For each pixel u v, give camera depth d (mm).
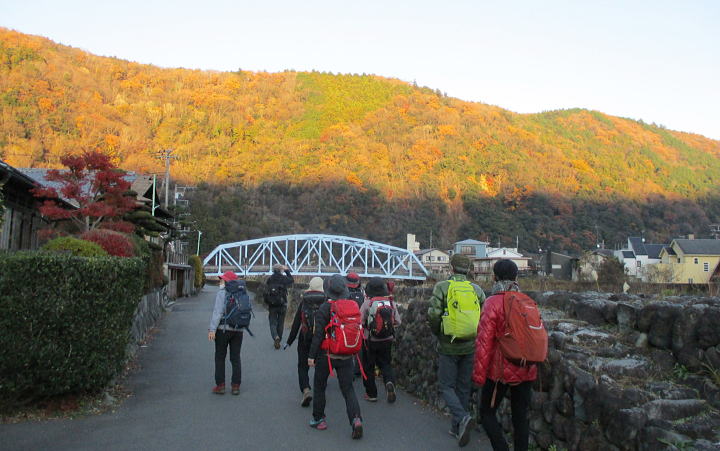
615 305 5223
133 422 5391
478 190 121438
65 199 16062
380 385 7496
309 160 124250
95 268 5625
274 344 10484
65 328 5324
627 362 4391
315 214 99812
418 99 179125
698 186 125562
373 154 134625
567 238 96312
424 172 127375
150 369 8289
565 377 4285
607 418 3799
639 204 109625
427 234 101625
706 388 3852
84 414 5570
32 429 4988
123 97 133375
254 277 51250
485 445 4840
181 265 28422
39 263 5203
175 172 98125
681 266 46750
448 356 5125
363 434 5141
